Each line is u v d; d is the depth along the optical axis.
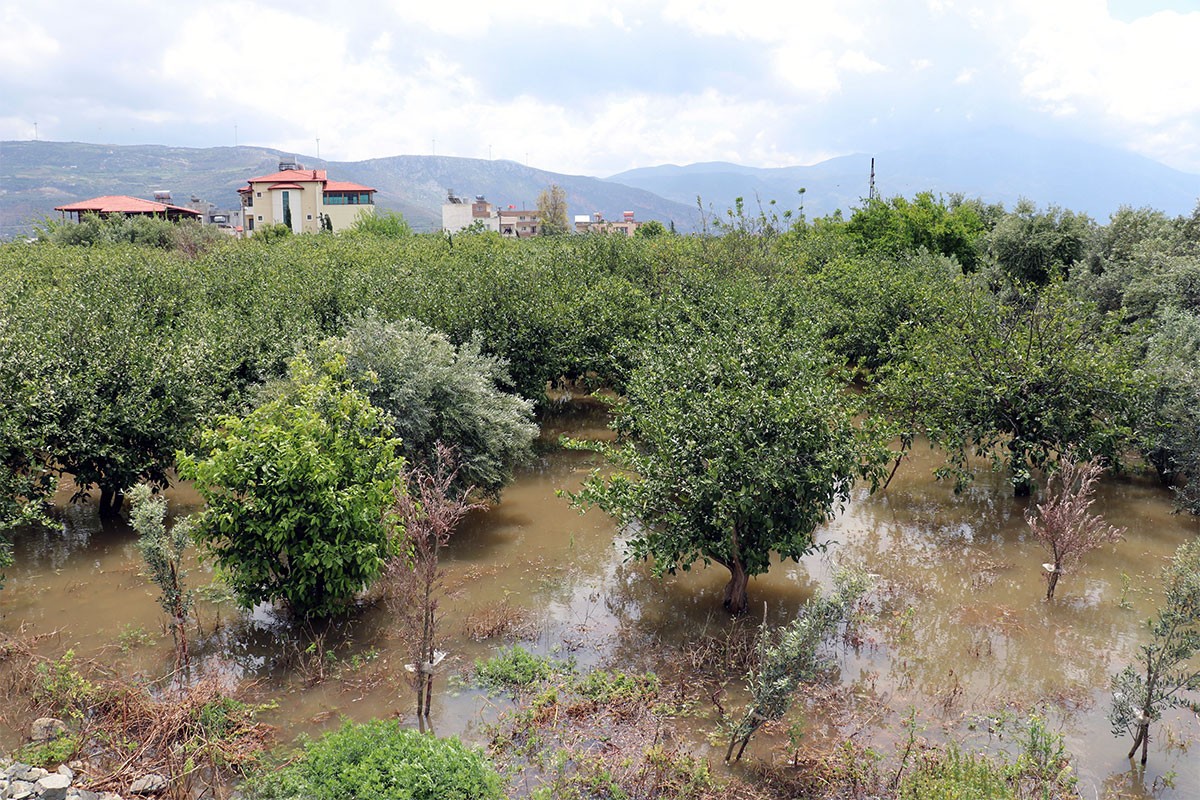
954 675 9.20
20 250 34.19
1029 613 10.73
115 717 7.81
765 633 8.72
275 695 8.72
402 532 10.22
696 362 13.19
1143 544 12.94
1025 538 13.34
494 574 11.96
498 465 13.77
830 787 7.19
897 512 14.60
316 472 9.55
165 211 68.75
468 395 13.57
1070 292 23.89
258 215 78.50
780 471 9.78
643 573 12.05
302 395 11.01
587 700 8.49
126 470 12.69
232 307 19.97
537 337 18.31
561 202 102.75
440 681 9.01
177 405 13.27
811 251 31.88
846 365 21.45
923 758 7.38
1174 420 13.95
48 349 12.90
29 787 6.50
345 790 6.15
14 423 11.23
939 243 36.41
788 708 7.77
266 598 9.97
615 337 18.77
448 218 109.19
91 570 11.98
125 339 13.68
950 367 14.83
